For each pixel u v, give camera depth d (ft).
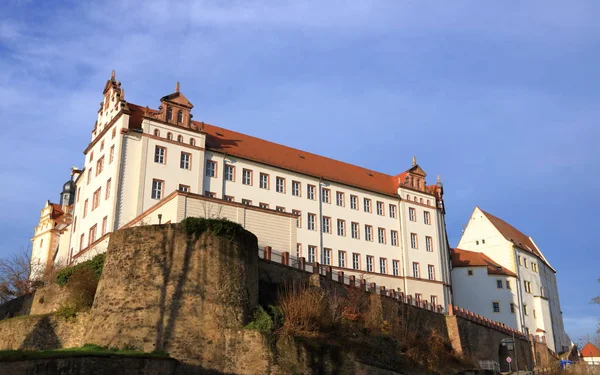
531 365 244.63
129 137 176.35
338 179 230.89
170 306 106.73
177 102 189.47
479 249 320.70
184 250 111.96
